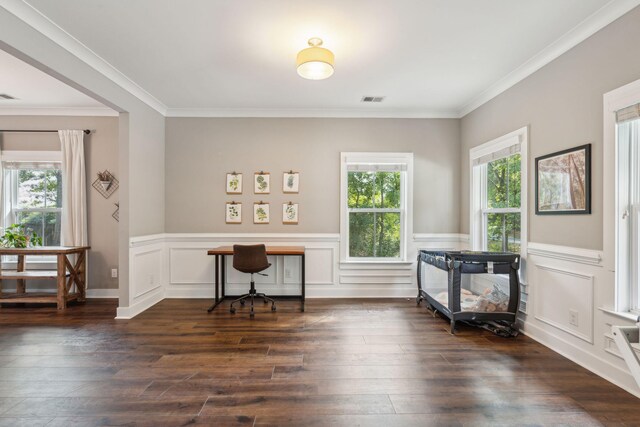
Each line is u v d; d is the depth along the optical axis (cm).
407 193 446
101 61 299
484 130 386
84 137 439
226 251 387
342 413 188
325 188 445
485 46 273
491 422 180
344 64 307
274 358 258
